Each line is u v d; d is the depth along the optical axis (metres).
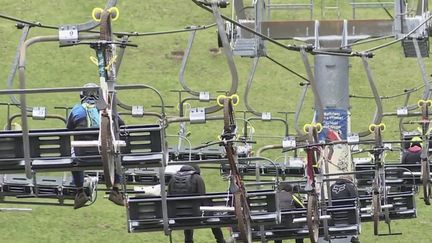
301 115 122.31
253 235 51.00
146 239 91.88
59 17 145.75
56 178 50.12
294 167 68.12
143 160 37.47
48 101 122.19
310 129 49.56
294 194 52.91
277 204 44.69
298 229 50.66
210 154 67.88
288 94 127.94
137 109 45.47
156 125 37.62
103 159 33.72
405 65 136.38
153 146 37.69
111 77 35.22
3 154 37.50
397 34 69.12
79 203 44.47
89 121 39.28
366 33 72.69
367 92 129.12
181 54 136.75
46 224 93.94
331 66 71.81
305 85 64.06
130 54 136.25
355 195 54.72
